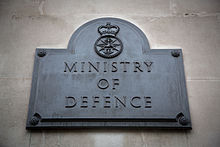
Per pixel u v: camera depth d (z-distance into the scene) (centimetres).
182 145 250
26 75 282
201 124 258
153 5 322
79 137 253
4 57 291
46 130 257
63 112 257
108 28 302
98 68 278
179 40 300
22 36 303
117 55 285
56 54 287
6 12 318
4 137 254
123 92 266
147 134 254
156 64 280
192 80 278
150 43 298
